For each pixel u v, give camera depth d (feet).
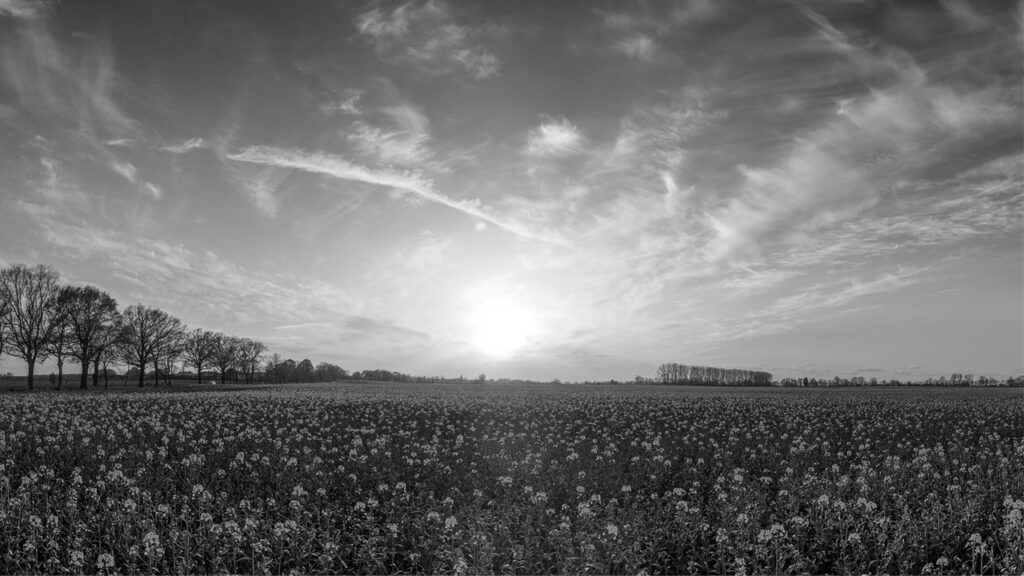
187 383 419.95
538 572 38.14
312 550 41.65
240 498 55.26
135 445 82.23
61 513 47.83
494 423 114.73
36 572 39.45
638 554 40.50
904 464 70.38
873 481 60.39
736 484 57.36
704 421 122.21
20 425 102.63
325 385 384.88
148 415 121.60
